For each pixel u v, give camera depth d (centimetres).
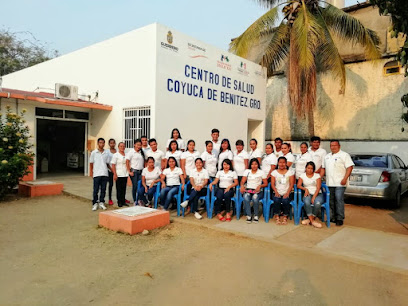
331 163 596
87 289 335
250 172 616
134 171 714
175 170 659
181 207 661
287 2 1289
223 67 1238
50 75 1430
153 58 983
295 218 592
